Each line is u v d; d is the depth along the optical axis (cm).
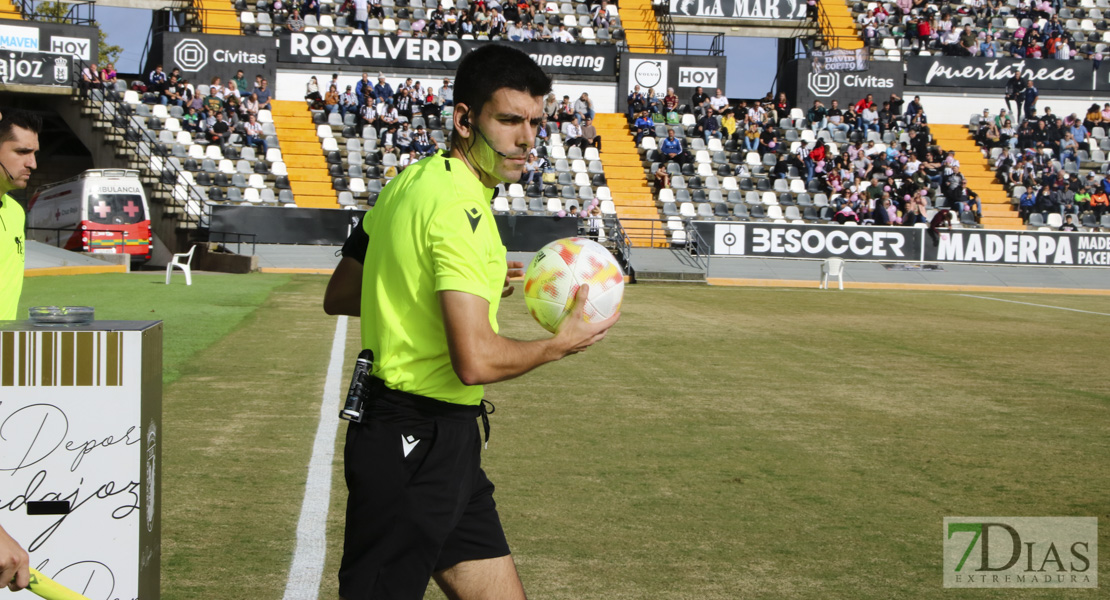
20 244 441
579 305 284
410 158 3003
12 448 264
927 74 3675
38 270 2098
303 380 894
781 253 2883
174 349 1075
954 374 1059
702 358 1138
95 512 269
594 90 3556
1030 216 3244
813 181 3216
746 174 3231
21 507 266
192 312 1448
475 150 276
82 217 2517
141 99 3055
